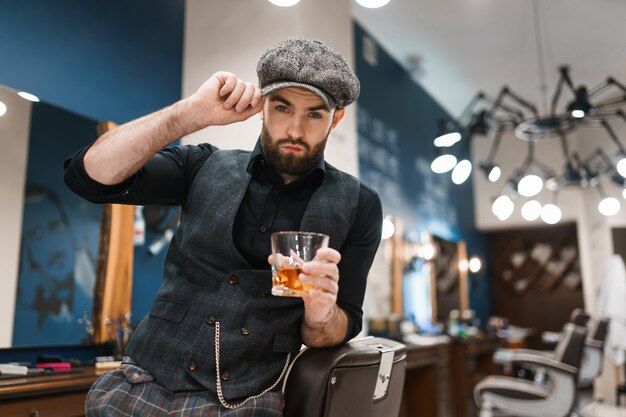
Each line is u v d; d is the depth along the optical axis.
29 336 2.31
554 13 4.90
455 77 6.32
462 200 7.64
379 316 4.61
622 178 5.32
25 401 1.70
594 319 7.10
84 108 2.75
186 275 1.07
